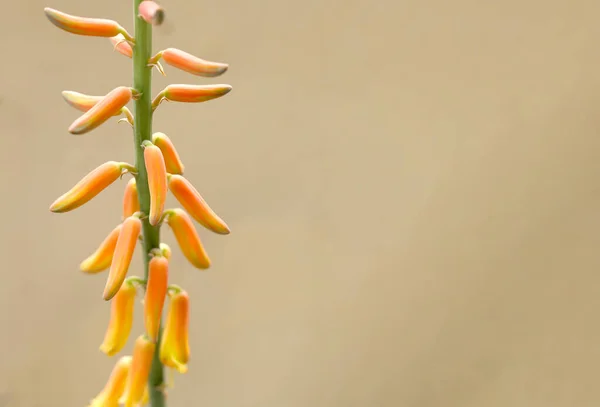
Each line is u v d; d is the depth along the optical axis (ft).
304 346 2.95
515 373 2.89
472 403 2.95
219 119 2.72
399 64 2.71
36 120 2.68
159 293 2.26
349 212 2.78
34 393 2.85
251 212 2.77
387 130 2.74
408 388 2.97
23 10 2.62
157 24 2.16
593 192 2.73
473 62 2.70
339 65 2.71
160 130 2.71
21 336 2.78
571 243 2.76
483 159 2.74
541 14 2.67
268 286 2.86
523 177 2.74
